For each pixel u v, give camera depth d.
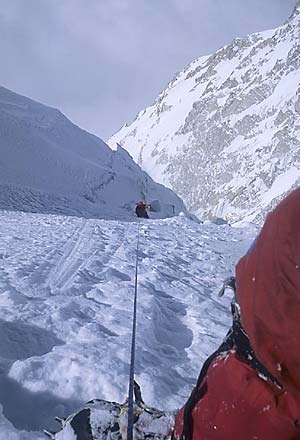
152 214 37.53
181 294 7.47
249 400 2.00
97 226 15.31
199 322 6.14
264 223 2.04
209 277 9.23
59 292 6.61
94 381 3.98
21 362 4.05
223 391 2.07
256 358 1.99
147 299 6.60
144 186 46.72
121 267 8.86
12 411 3.55
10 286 6.55
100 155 47.69
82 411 2.82
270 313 1.90
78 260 9.11
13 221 15.17
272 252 1.91
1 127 40.31
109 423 2.75
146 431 2.66
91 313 5.79
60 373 4.04
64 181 38.25
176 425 2.33
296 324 1.85
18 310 5.48
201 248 13.01
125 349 4.72
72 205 32.34
